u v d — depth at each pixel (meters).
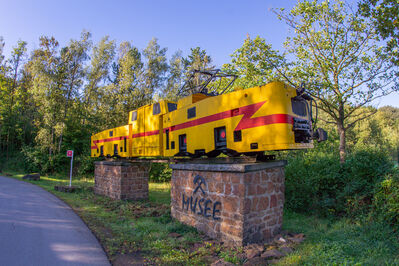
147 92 32.78
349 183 9.28
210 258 5.58
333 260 5.27
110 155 14.26
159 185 21.98
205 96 8.98
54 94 28.98
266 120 6.24
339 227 7.91
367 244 6.30
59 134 29.33
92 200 12.62
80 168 28.50
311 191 10.05
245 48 12.08
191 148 8.41
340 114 10.68
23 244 5.99
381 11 8.28
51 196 13.28
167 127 9.88
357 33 10.33
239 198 6.38
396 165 9.73
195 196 7.91
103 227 7.77
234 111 7.00
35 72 29.05
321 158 11.21
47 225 7.64
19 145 39.50
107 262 5.20
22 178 21.53
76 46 31.03
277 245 6.39
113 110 31.55
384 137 27.12
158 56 34.97
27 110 38.25
